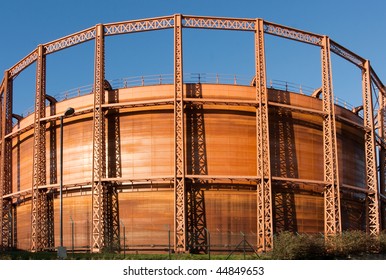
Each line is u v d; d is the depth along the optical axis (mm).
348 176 55406
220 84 48438
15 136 59406
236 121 47906
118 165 47594
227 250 44844
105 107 47625
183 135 45125
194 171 46250
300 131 50438
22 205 56531
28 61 56562
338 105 55500
